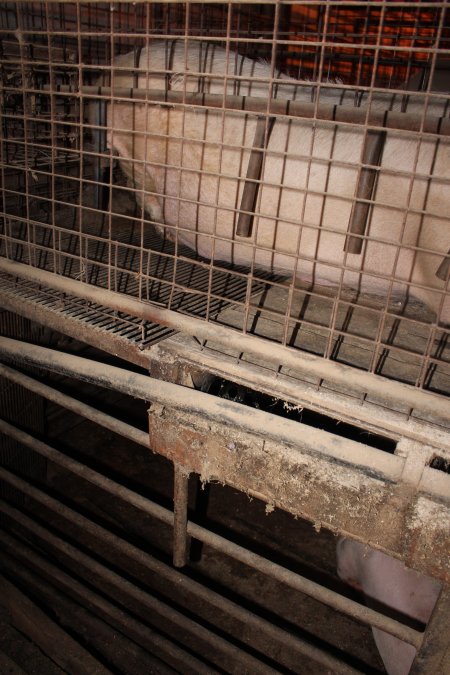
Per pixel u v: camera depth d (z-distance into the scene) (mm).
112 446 3250
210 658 2098
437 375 1358
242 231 1474
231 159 1756
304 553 2627
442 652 1201
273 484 1221
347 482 1117
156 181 1995
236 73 1798
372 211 1542
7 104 2053
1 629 2070
